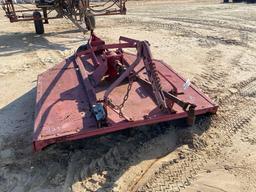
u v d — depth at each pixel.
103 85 5.86
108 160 4.59
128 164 4.53
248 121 5.63
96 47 6.53
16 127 5.61
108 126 4.43
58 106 5.01
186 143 4.97
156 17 15.00
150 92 5.40
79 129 4.39
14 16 11.36
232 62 8.59
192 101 5.20
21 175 4.44
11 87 7.33
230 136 5.19
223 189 4.12
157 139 5.03
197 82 7.29
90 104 4.99
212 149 4.88
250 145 4.99
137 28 12.68
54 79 5.98
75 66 6.50
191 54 9.33
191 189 4.12
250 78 7.51
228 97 6.53
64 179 4.32
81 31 12.11
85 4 11.12
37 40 11.27
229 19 14.08
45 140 4.17
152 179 4.28
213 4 19.61
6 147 5.04
